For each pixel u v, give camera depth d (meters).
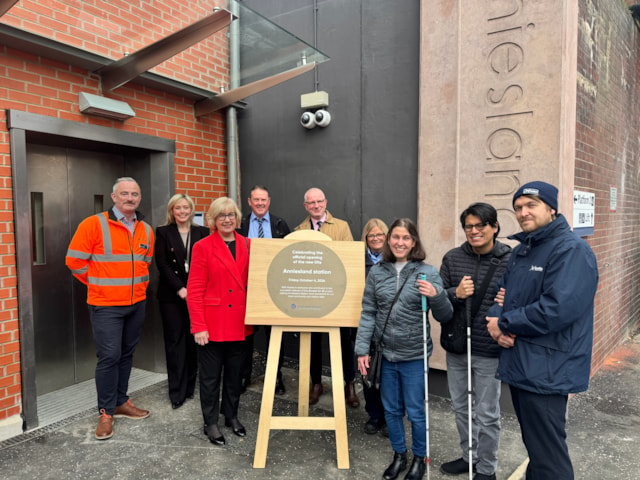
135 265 3.47
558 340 2.01
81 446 3.17
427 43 3.96
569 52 3.45
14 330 3.28
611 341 5.13
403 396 2.78
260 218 4.14
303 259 3.02
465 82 3.77
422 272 2.66
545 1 3.40
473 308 2.60
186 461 2.98
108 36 3.59
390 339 2.71
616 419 3.61
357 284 3.01
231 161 5.20
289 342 5.18
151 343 4.62
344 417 2.91
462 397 2.78
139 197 3.52
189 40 3.47
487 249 2.63
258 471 2.88
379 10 4.41
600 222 4.55
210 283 3.17
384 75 4.42
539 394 2.03
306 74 4.91
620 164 5.27
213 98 4.62
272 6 5.12
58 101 3.56
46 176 4.00
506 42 3.58
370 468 2.92
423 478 2.76
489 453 2.62
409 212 4.35
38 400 3.93
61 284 4.16
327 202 4.86
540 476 2.05
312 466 2.94
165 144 4.42
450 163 3.89
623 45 5.20
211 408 3.22
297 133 5.02
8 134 3.23
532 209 2.12
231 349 3.31
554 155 3.42
